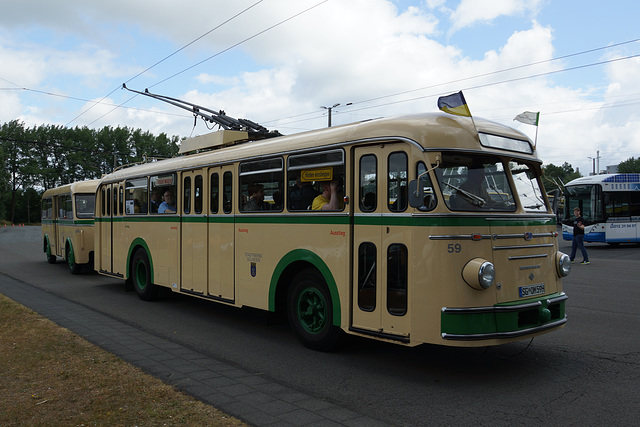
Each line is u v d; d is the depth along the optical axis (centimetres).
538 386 521
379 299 565
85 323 806
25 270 1636
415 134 542
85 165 8388
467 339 506
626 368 577
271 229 713
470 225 525
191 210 889
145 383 497
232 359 628
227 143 886
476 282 505
